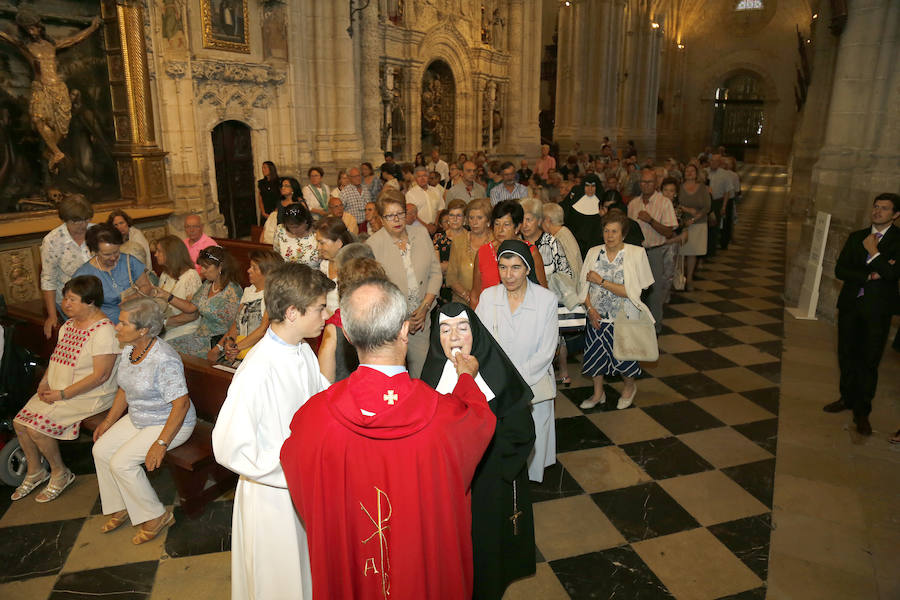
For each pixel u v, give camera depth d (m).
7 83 7.41
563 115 24.80
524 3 18.61
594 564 3.27
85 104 8.29
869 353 4.48
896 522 3.58
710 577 3.16
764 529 3.54
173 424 3.39
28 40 7.53
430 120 16.52
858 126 7.05
